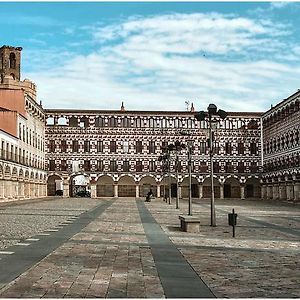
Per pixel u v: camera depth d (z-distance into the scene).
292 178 96.81
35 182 106.31
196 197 121.94
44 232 30.12
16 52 116.69
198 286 14.71
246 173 120.81
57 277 15.91
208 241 26.06
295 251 22.38
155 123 121.19
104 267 17.83
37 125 109.19
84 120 120.38
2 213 49.50
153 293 13.74
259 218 45.31
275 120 109.06
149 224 36.97
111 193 120.25
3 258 19.72
